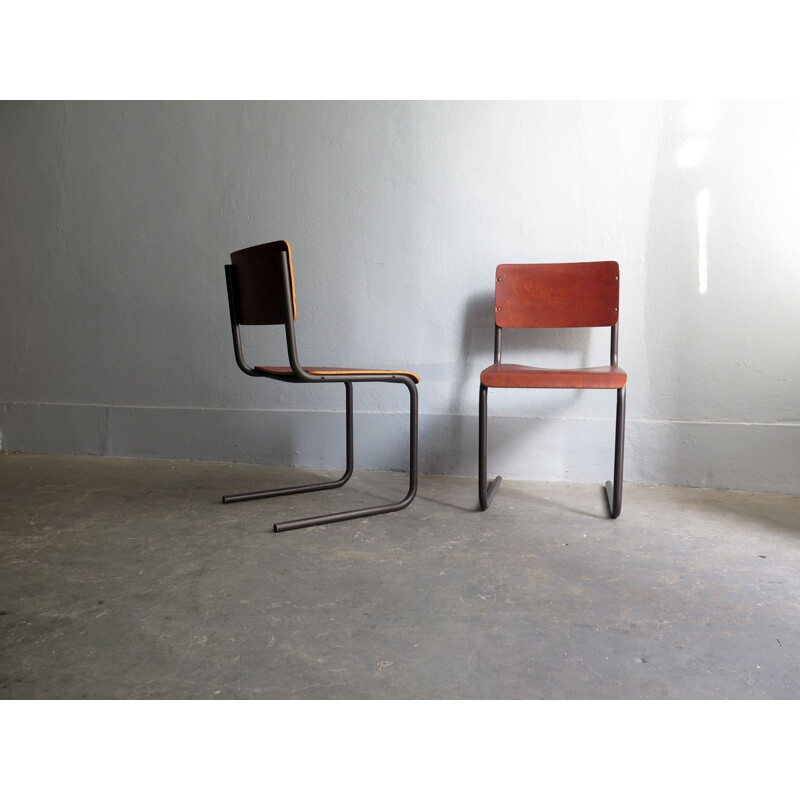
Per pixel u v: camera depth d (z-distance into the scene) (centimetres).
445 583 147
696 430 231
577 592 142
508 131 241
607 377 186
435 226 251
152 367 286
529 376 190
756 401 227
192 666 112
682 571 154
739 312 226
